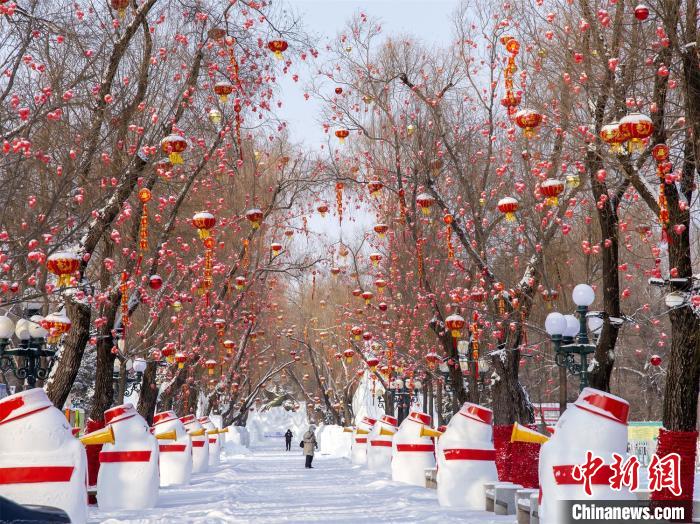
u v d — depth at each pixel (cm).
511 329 2377
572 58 1489
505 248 2780
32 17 1505
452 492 1658
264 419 9362
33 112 1436
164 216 2589
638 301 3334
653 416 5112
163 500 1952
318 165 3516
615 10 1466
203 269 3069
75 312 1858
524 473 1805
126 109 1692
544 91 1656
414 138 2748
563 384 2447
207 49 2103
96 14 1694
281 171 3700
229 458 4753
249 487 2423
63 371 1845
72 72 1586
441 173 2788
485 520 1396
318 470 3438
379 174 3244
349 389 6594
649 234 1777
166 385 3278
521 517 1299
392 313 3959
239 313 4319
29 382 1986
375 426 3212
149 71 1850
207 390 5159
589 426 1061
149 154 1731
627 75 1434
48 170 1445
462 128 2766
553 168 1862
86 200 1616
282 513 1672
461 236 2448
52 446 1223
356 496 2064
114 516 1583
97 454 1981
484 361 2869
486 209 2705
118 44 1683
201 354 3369
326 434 5631
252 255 4156
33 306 1966
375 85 2795
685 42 1306
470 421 1680
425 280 2828
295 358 5581
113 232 1742
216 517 1578
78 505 1221
